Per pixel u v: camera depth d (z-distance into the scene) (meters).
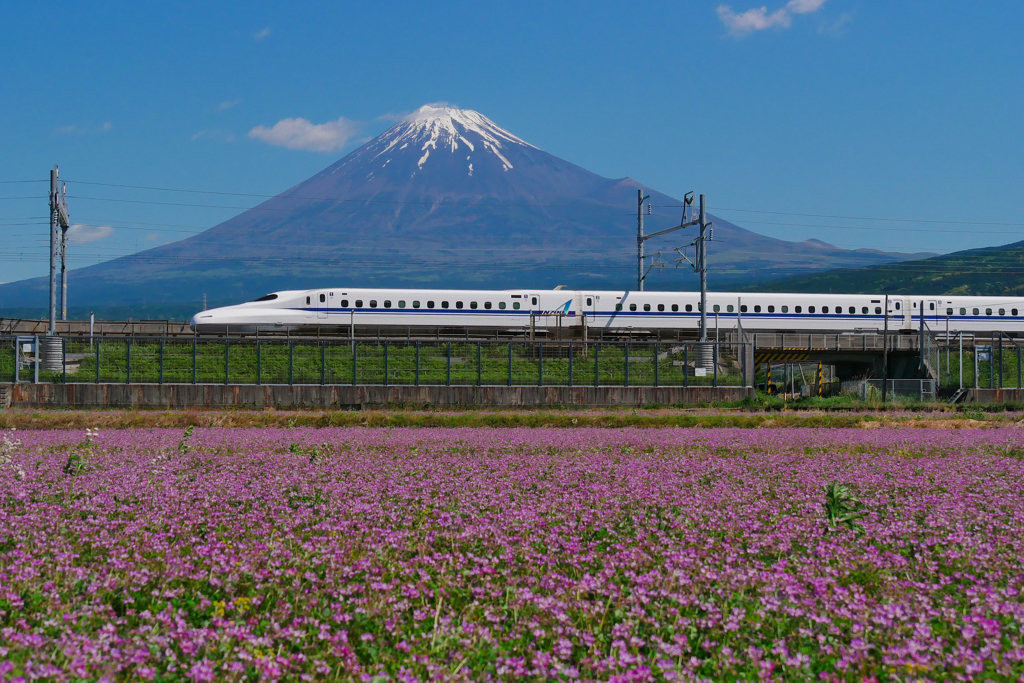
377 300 74.69
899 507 17.42
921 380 64.75
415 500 18.70
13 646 8.68
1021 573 12.19
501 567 12.82
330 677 8.70
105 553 13.33
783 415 47.81
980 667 8.66
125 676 8.55
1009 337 80.69
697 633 9.96
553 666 8.93
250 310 73.12
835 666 8.93
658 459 27.31
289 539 14.14
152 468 23.27
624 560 12.96
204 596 10.94
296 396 54.00
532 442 33.81
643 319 77.06
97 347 54.88
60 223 75.50
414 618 10.42
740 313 78.81
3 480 20.78
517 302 76.00
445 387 54.88
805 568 12.23
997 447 32.03
